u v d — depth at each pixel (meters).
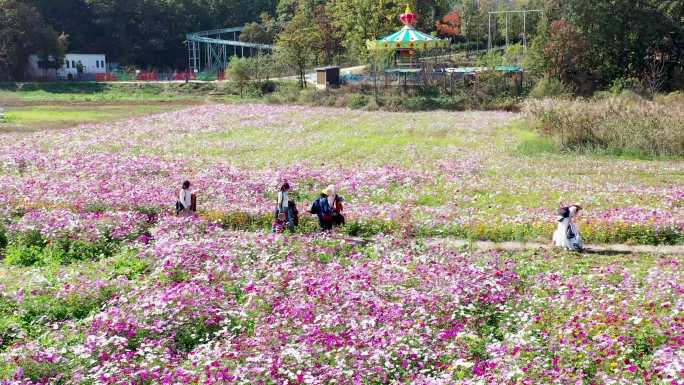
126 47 111.75
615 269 16.53
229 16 128.50
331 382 10.52
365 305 13.59
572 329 12.10
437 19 106.19
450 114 58.06
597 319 12.64
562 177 30.36
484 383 10.38
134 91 80.56
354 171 30.92
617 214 21.66
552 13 77.81
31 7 94.94
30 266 18.38
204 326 13.28
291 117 54.97
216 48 123.88
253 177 28.84
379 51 72.44
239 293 15.45
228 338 12.77
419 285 14.89
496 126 48.78
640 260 18.02
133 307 13.69
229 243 18.30
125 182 27.58
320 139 43.03
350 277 15.45
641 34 71.38
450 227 21.05
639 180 29.47
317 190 27.56
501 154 37.12
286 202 20.88
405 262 16.89
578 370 10.86
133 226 20.73
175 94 78.38
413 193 26.97
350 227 21.20
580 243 19.22
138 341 12.72
